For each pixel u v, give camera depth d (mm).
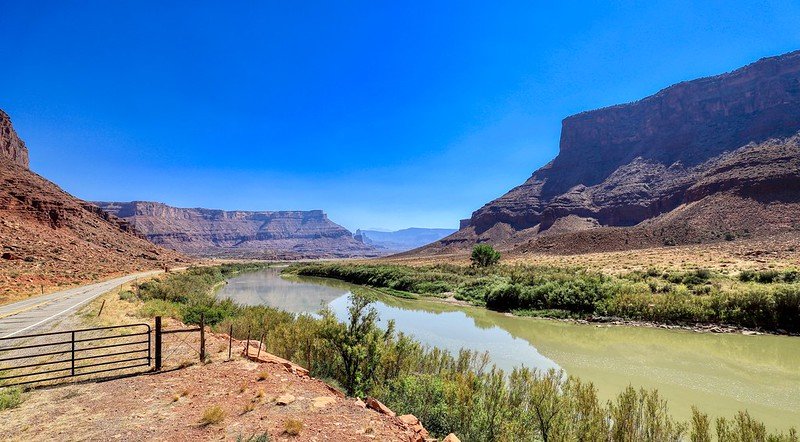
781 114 158625
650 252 70938
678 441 10781
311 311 40906
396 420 8883
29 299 30391
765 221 85062
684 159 179375
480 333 29156
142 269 82375
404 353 15906
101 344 15359
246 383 10641
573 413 11375
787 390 16984
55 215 77875
